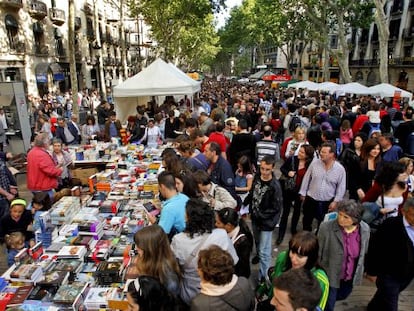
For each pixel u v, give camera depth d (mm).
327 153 4332
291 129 8094
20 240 3875
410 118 8297
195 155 5141
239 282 2107
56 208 4070
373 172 4785
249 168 4824
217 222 2965
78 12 30781
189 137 5945
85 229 3770
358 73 43438
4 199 5113
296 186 5117
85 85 32281
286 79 34000
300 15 28484
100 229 3881
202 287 2088
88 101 19719
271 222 3906
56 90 26562
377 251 3072
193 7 26391
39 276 3066
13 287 2947
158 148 7730
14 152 10711
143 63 50781
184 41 40188
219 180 4496
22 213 4203
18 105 10531
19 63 22703
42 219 3816
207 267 2027
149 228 2521
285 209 5254
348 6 21031
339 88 17250
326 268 3070
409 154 7039
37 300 2811
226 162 4539
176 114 11516
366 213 3811
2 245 5051
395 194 3736
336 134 6660
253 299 2191
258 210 3943
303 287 1684
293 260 2469
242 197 4672
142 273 2461
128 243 3686
